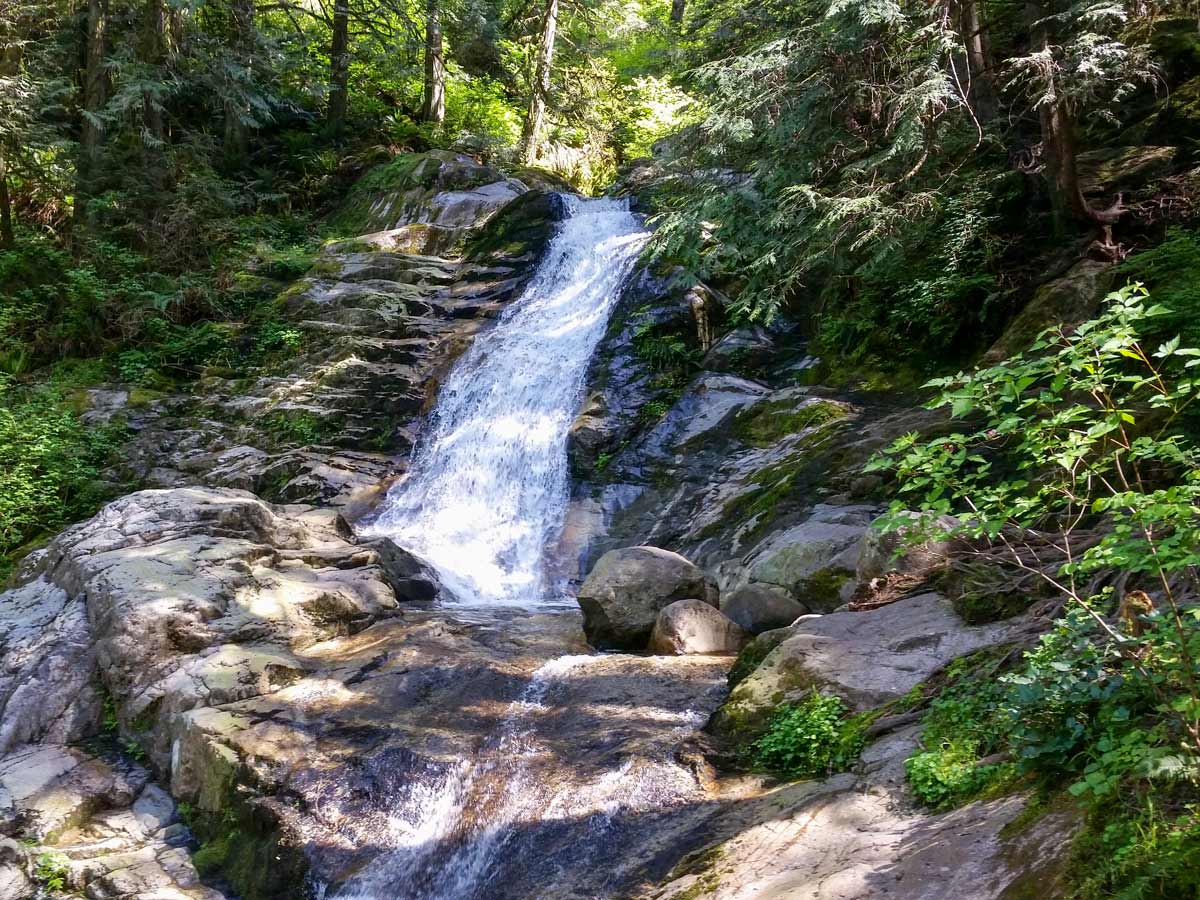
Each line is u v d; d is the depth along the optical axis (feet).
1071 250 35.47
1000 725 15.96
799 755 19.03
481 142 84.94
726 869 16.03
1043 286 33.88
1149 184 35.53
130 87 66.03
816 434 36.58
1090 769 12.34
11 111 64.18
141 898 21.38
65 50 73.20
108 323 61.87
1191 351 11.91
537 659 28.04
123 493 48.16
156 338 61.16
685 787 19.60
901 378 39.14
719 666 25.96
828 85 31.65
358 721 24.90
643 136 88.17
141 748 26.76
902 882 13.35
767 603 27.99
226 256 68.33
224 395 54.80
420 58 94.79
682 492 39.24
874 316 41.50
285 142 85.81
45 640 29.14
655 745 21.21
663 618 28.07
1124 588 17.11
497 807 20.92
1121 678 13.85
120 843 23.68
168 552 31.63
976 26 39.22
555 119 91.20
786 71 32.07
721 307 48.88
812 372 43.14
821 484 33.06
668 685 24.80
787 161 33.60
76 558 32.50
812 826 16.07
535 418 46.91
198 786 24.66
